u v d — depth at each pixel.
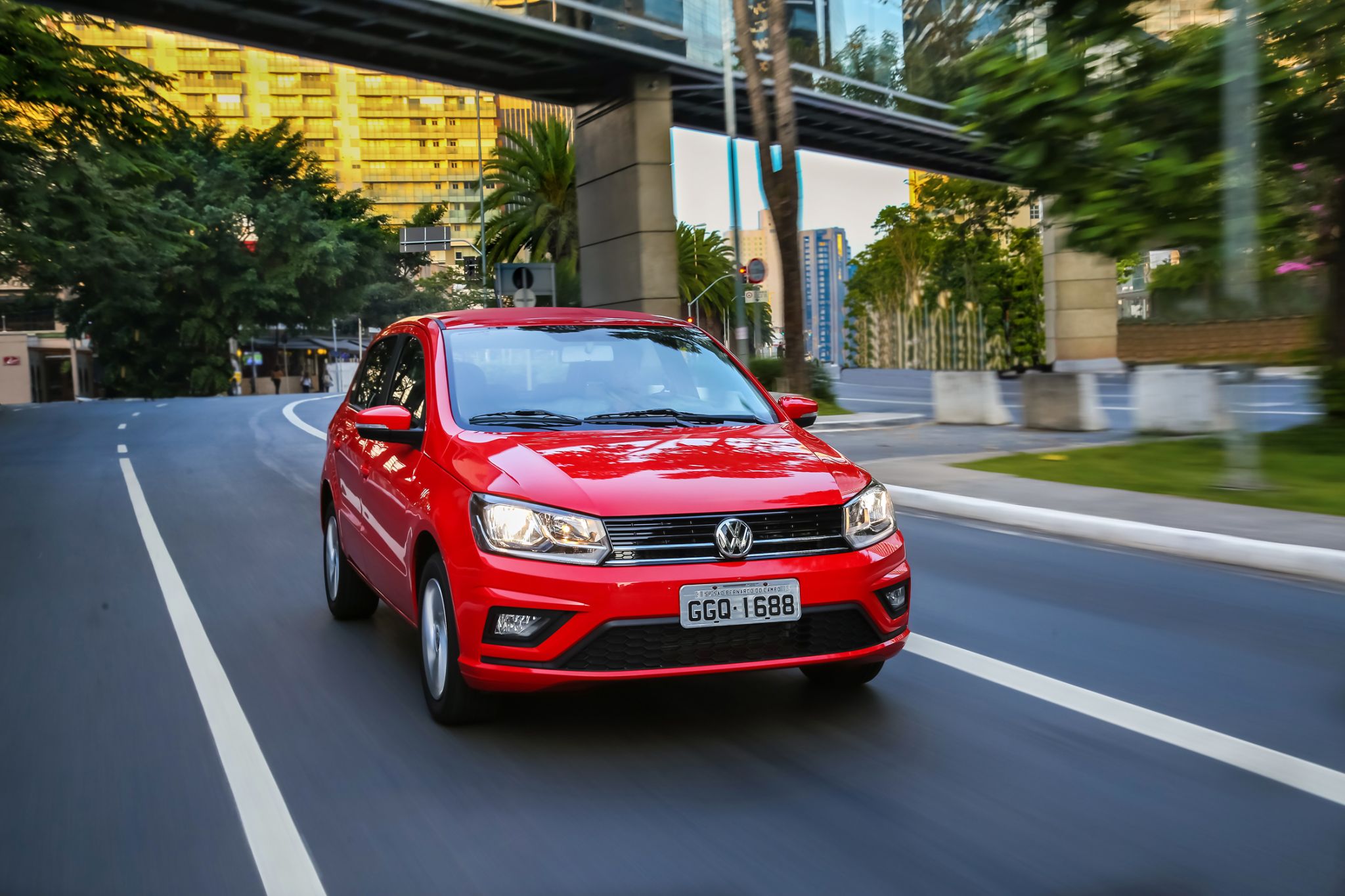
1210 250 12.55
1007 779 3.91
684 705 4.77
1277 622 6.22
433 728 4.55
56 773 4.15
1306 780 3.88
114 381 61.78
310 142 147.50
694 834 3.47
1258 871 3.18
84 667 5.66
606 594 4.07
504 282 22.94
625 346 5.64
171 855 3.41
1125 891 3.07
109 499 12.73
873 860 3.28
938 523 10.05
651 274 26.28
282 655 5.77
